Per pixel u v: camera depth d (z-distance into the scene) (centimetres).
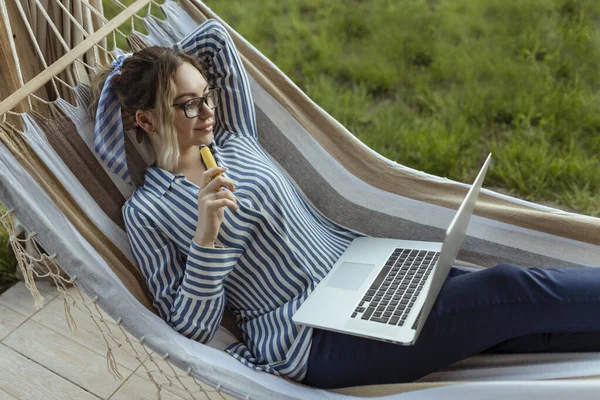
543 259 160
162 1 401
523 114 300
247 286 155
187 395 183
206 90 156
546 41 347
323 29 380
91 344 199
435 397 129
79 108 158
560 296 131
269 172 156
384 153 287
